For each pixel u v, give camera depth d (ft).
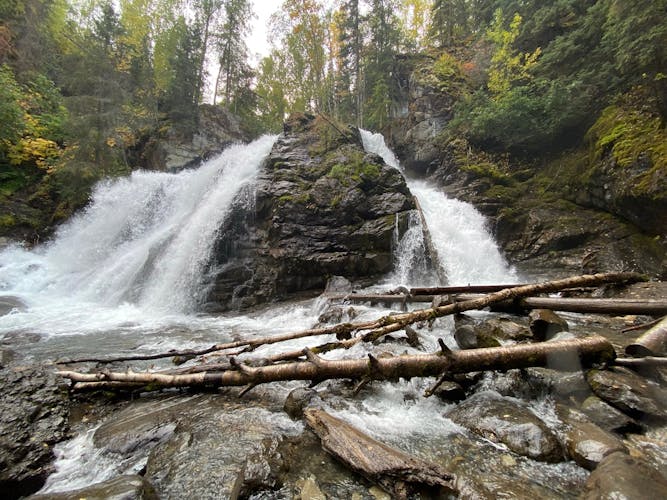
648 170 35.47
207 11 108.99
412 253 41.81
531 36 59.77
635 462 7.16
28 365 17.57
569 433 9.10
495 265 44.78
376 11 94.94
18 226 54.34
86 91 71.36
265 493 7.66
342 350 17.40
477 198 52.85
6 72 59.21
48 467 9.50
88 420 12.36
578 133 50.72
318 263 39.34
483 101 62.18
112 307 37.42
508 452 8.71
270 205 43.04
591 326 19.49
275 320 30.32
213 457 8.86
